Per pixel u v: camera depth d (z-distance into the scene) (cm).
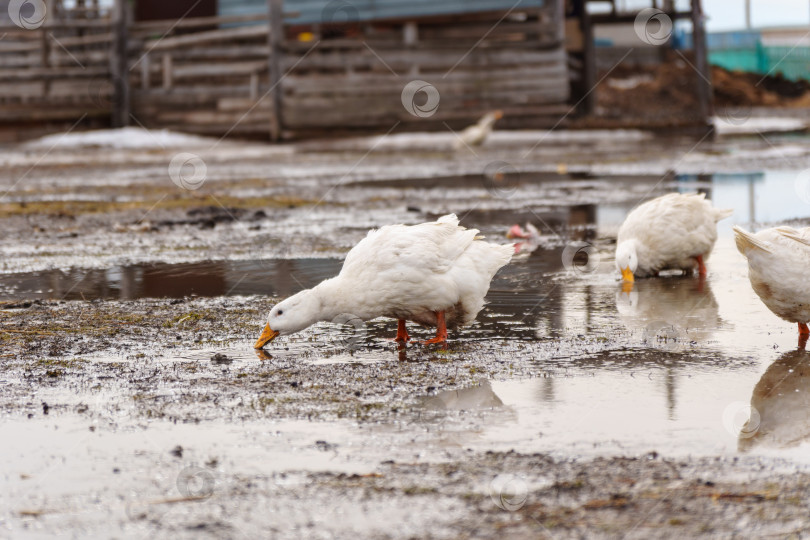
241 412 547
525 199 1659
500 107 3023
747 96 4816
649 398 562
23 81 3111
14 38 3094
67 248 1207
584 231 1297
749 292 882
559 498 421
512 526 396
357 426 520
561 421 523
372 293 685
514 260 1078
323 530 397
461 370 630
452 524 399
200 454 482
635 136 3017
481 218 1437
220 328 768
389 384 599
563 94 3008
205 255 1134
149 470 463
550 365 641
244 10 3120
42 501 431
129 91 3080
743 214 1373
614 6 3369
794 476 442
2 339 736
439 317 707
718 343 691
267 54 2970
